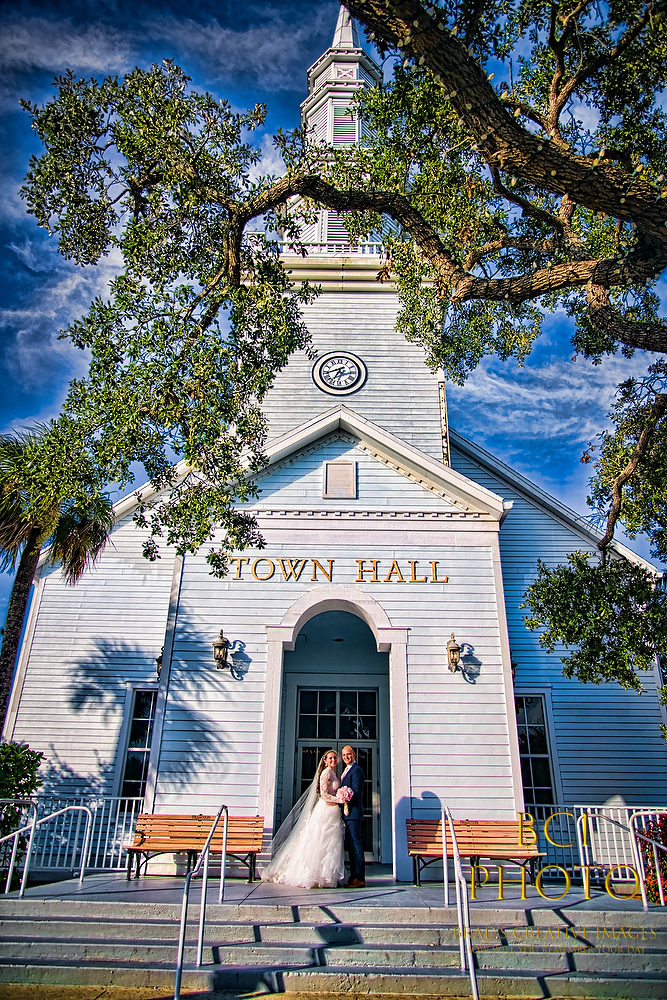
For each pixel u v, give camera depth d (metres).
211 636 13.38
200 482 11.34
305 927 8.04
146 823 11.51
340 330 19.39
